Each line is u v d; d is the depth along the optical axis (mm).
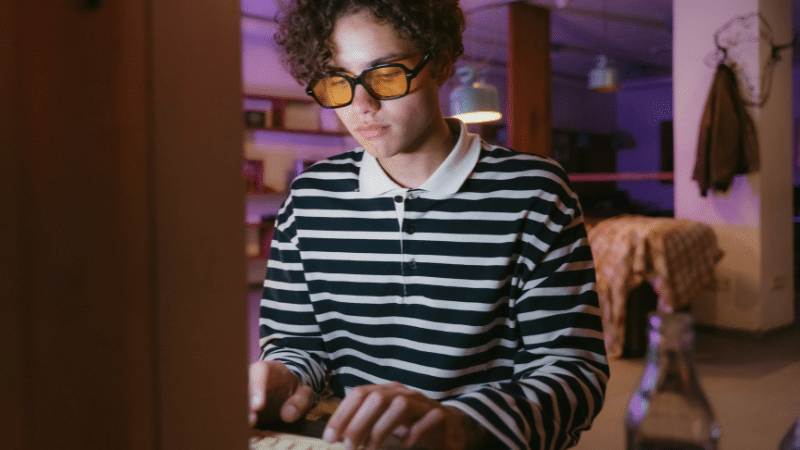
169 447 332
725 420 2832
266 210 7719
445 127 1011
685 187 4992
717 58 4766
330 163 1087
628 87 12031
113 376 316
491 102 4957
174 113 330
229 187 359
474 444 683
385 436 626
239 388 365
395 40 828
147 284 320
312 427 827
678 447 558
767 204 4684
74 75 309
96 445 317
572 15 7262
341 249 1039
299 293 1101
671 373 561
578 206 988
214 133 350
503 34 7707
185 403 339
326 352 1093
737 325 4715
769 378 3520
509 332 981
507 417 694
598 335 903
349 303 1043
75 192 312
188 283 339
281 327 1111
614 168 12367
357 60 838
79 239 313
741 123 4559
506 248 954
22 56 307
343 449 718
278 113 7754
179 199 333
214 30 349
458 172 969
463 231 969
